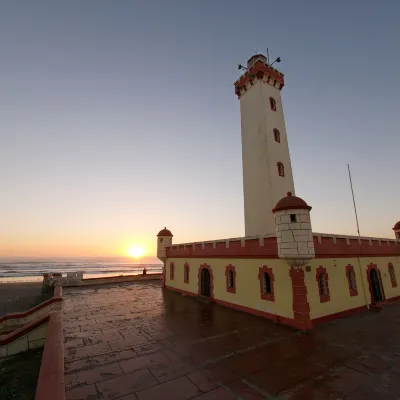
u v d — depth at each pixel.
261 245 15.87
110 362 9.23
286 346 10.73
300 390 7.34
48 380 6.04
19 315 17.19
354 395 7.08
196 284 22.61
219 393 7.20
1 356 12.16
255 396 7.05
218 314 16.19
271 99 26.27
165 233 29.14
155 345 10.92
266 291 15.62
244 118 27.17
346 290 16.72
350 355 9.77
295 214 13.46
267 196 22.50
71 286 30.05
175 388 7.46
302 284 13.44
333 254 16.45
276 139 24.84
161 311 17.16
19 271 93.75
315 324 13.62
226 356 9.74
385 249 22.48
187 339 11.66
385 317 15.39
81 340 11.55
